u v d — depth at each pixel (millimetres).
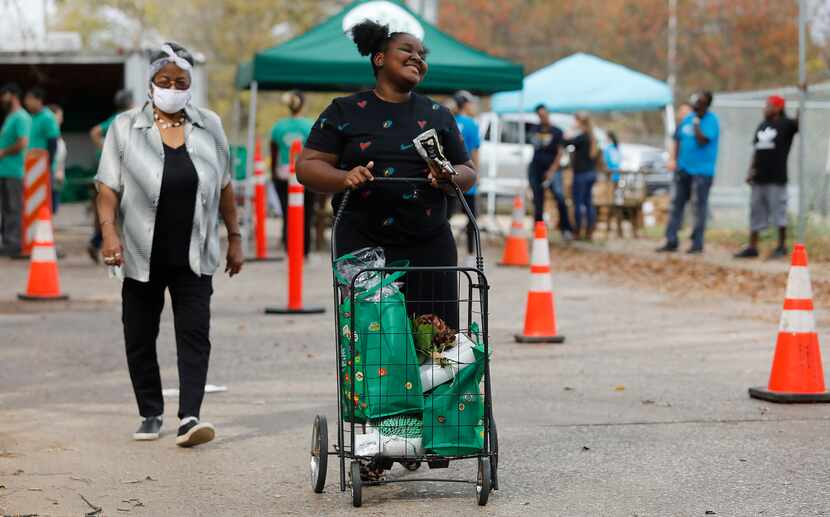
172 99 7883
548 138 24797
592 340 12930
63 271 20031
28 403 9492
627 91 29016
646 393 9938
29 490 6938
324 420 6887
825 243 22844
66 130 44625
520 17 61281
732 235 26719
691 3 56375
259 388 10164
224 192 8328
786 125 21312
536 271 12883
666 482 7113
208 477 7266
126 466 7523
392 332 6441
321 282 18578
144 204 7879
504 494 6875
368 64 21156
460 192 6625
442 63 21672
